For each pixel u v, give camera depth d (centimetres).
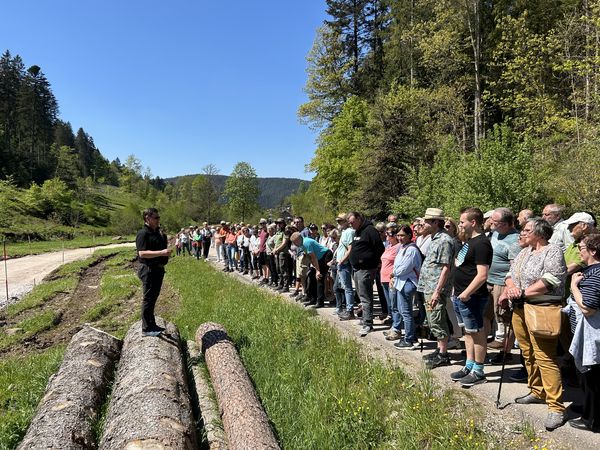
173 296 1330
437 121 2411
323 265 976
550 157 1535
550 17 2022
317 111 3709
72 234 5216
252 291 1188
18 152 8025
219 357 630
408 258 662
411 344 671
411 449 410
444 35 2303
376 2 3700
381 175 2308
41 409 482
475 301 511
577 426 404
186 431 425
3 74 8525
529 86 1838
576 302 391
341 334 757
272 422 488
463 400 481
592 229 488
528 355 457
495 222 593
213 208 7556
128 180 10831
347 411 471
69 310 1291
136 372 540
